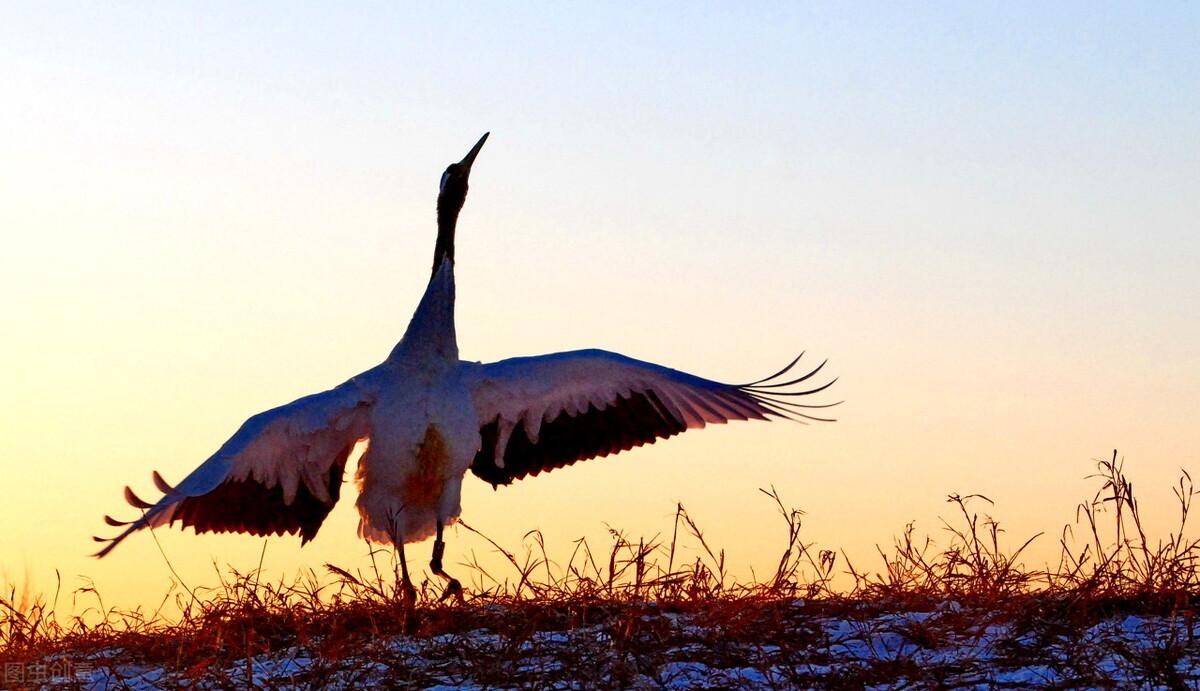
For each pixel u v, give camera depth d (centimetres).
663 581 1005
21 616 1048
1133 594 984
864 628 957
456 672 895
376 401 1140
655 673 868
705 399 1264
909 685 841
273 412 1120
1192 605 958
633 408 1257
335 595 1054
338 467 1177
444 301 1158
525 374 1200
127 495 980
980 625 941
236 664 950
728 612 948
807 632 944
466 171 1293
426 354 1150
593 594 1009
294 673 911
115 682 950
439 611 1029
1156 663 836
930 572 1027
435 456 1147
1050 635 903
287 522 1173
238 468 1125
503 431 1216
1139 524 998
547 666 896
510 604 1025
